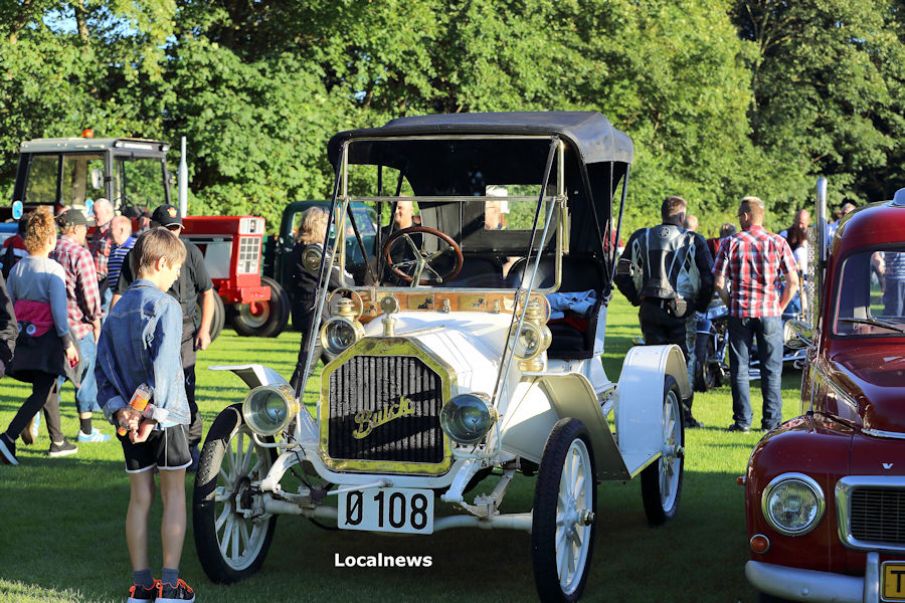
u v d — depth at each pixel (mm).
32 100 23438
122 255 10266
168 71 25266
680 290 9383
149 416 4875
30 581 5551
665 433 6895
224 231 17750
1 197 24250
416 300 6051
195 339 7953
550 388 5586
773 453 4434
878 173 49688
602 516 7098
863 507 4246
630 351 6766
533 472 6051
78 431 9820
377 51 27375
